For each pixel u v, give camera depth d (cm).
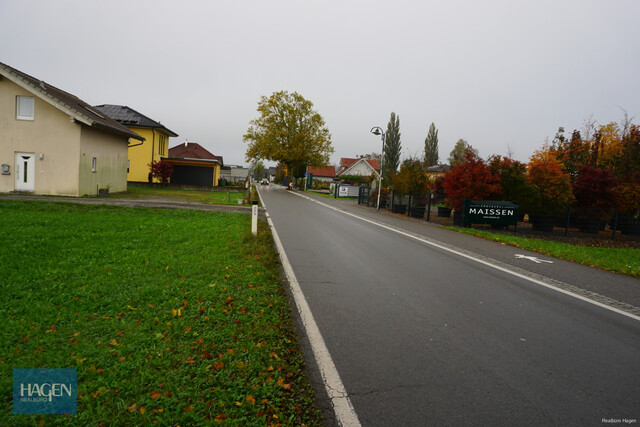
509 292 619
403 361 365
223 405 279
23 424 259
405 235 1249
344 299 544
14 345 362
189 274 614
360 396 304
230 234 1019
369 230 1325
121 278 581
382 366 354
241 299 504
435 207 2714
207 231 1067
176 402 285
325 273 686
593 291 652
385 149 6712
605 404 304
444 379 335
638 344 429
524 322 483
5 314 432
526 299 584
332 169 8344
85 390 293
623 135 2073
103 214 1349
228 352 355
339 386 318
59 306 459
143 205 1678
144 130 3406
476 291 615
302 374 335
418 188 2108
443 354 383
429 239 1184
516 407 296
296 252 863
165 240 905
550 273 780
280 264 739
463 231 1440
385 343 404
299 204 2391
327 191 5266
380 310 505
